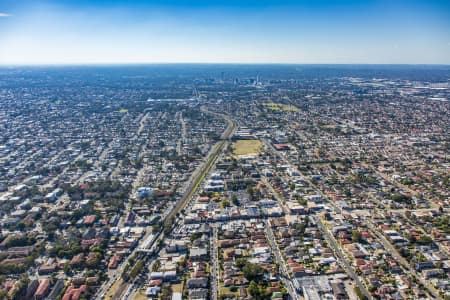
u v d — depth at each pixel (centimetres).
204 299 19662
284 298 19825
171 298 19900
